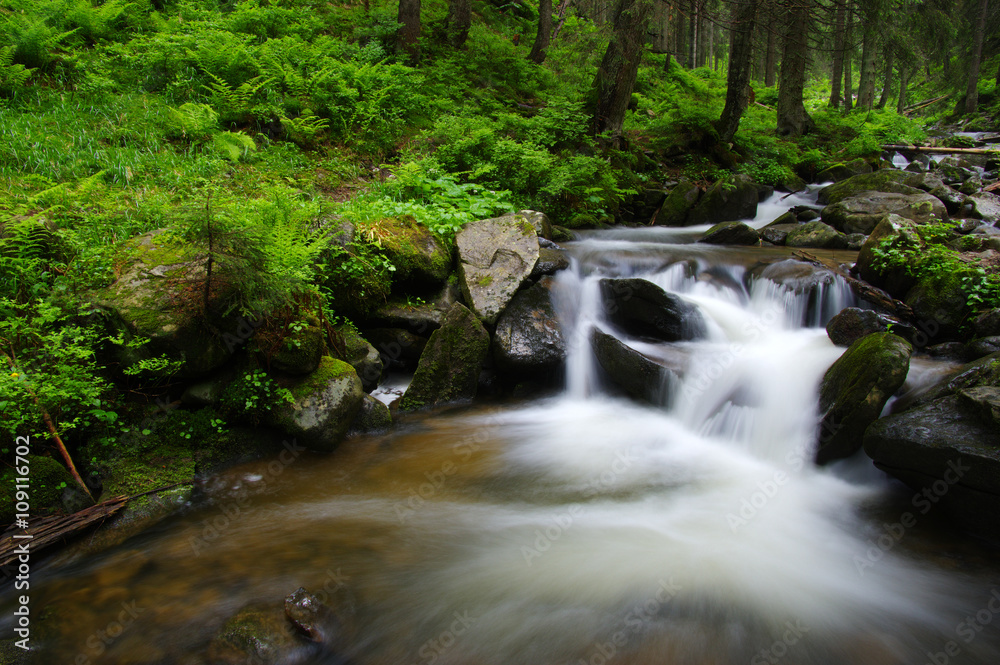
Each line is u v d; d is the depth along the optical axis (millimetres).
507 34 18812
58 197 5586
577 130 11211
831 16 15977
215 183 7273
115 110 8359
